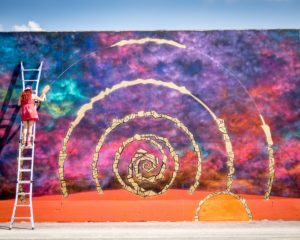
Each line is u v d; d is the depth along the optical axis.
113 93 8.11
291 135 8.05
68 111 8.06
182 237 6.46
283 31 8.25
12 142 7.98
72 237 6.49
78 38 8.21
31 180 7.52
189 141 8.04
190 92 8.12
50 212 7.83
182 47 8.22
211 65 8.18
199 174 7.98
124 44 8.21
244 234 6.66
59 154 7.97
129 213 7.85
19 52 8.15
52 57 8.16
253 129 8.05
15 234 6.69
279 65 8.18
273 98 8.12
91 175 7.95
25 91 7.70
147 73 8.16
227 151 8.02
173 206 7.88
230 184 7.95
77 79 8.13
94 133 8.03
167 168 7.98
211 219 7.85
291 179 7.97
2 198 7.87
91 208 7.86
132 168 7.97
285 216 7.87
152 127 8.06
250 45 8.22
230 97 8.12
